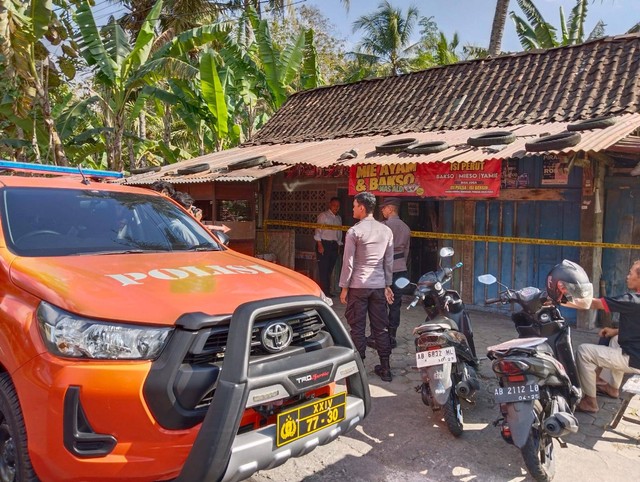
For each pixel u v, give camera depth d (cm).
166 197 434
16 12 962
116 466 221
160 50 1236
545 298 382
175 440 225
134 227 368
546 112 794
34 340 239
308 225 927
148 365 228
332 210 919
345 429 284
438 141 678
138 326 234
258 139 1190
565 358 386
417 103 1000
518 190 745
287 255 954
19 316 251
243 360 231
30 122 1235
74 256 307
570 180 706
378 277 488
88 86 1580
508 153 579
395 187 682
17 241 308
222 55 1366
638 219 680
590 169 662
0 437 271
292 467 340
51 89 1408
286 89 1429
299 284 309
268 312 252
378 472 334
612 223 695
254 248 945
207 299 256
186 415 228
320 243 910
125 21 1889
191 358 235
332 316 289
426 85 1040
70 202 361
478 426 403
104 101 1338
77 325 234
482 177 608
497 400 313
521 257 767
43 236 321
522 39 1919
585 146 529
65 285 253
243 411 227
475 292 812
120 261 305
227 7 1964
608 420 409
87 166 1756
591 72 833
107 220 361
